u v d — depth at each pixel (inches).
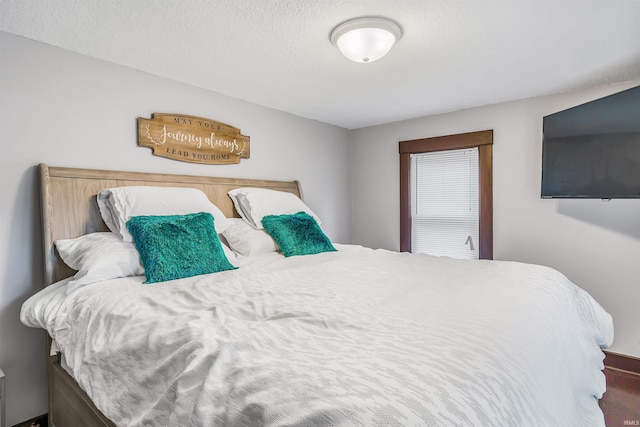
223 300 49.1
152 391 36.2
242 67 84.3
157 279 61.1
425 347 31.9
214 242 73.4
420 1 57.2
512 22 63.6
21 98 67.7
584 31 66.9
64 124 73.3
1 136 65.5
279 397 24.9
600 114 84.2
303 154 132.0
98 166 78.3
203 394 27.8
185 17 61.7
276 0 56.6
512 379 28.6
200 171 98.6
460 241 126.6
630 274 94.3
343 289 54.6
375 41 64.8
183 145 93.6
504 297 49.4
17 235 67.2
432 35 68.6
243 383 27.4
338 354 30.6
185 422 28.6
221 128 103.0
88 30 66.0
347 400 23.3
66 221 71.4
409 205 138.0
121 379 40.8
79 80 75.6
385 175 143.9
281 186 120.4
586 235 100.7
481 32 67.4
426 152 133.3
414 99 110.9
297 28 65.8
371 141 147.9
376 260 83.2
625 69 86.1
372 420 21.5
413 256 90.4
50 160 71.4
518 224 112.0
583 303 69.1
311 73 88.5
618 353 95.7
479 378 26.9
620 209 95.7
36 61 69.7
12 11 59.0
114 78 81.1
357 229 153.4
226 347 32.6
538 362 34.0
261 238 93.4
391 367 27.7
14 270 66.9
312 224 101.2
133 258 64.9
